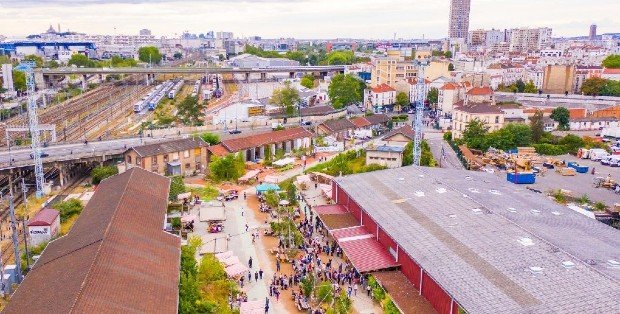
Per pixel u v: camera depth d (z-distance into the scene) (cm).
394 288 7012
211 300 6569
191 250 7469
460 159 15012
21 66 11369
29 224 8581
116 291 5300
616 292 5497
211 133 15900
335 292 7188
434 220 7944
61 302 4984
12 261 7988
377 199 9200
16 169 11944
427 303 6600
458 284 6075
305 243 9025
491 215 7869
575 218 8206
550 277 5947
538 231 7269
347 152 15275
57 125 19425
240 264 7838
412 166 11125
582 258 6316
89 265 5612
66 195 11625
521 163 14488
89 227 7069
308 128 18588
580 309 5284
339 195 10594
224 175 13175
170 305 5459
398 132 16075
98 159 13412
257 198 11700
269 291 7425
